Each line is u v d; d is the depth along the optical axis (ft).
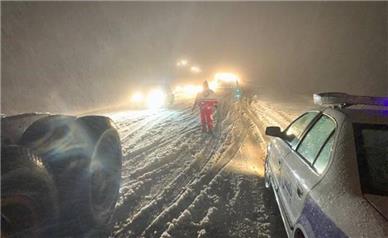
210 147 23.52
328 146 8.00
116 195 12.48
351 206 5.81
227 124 34.04
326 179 7.06
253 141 26.17
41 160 8.07
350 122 7.75
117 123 32.76
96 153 10.76
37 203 7.70
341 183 6.53
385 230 4.95
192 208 12.98
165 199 13.75
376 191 6.10
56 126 9.65
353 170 6.59
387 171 6.50
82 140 10.33
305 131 10.73
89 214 9.97
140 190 14.58
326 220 6.07
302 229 7.32
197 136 27.12
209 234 11.04
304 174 8.42
